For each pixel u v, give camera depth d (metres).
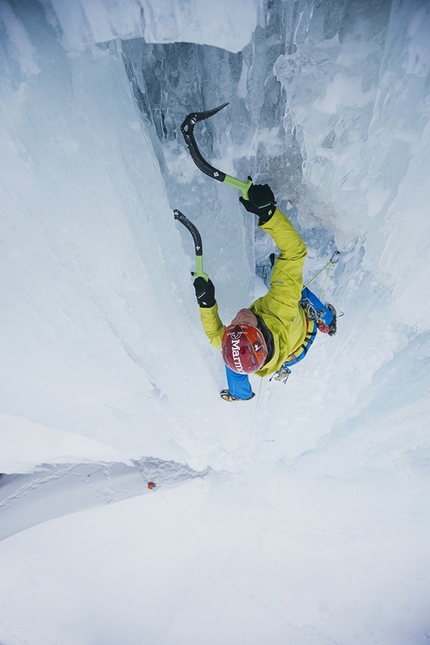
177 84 2.14
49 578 4.77
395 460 4.04
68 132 1.89
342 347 3.24
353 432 3.91
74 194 2.05
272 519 4.60
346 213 2.42
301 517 4.54
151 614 4.71
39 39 1.67
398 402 3.52
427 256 2.31
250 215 2.60
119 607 4.75
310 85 1.97
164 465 4.65
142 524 4.63
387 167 2.09
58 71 1.77
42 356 2.78
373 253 2.51
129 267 2.38
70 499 4.64
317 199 2.63
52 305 2.48
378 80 1.87
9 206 2.03
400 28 1.70
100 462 4.71
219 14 1.67
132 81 2.05
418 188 2.06
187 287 2.69
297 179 2.60
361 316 3.05
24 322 2.55
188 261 2.60
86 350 2.80
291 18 1.82
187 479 4.57
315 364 3.40
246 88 2.16
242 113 2.25
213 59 2.04
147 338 2.80
